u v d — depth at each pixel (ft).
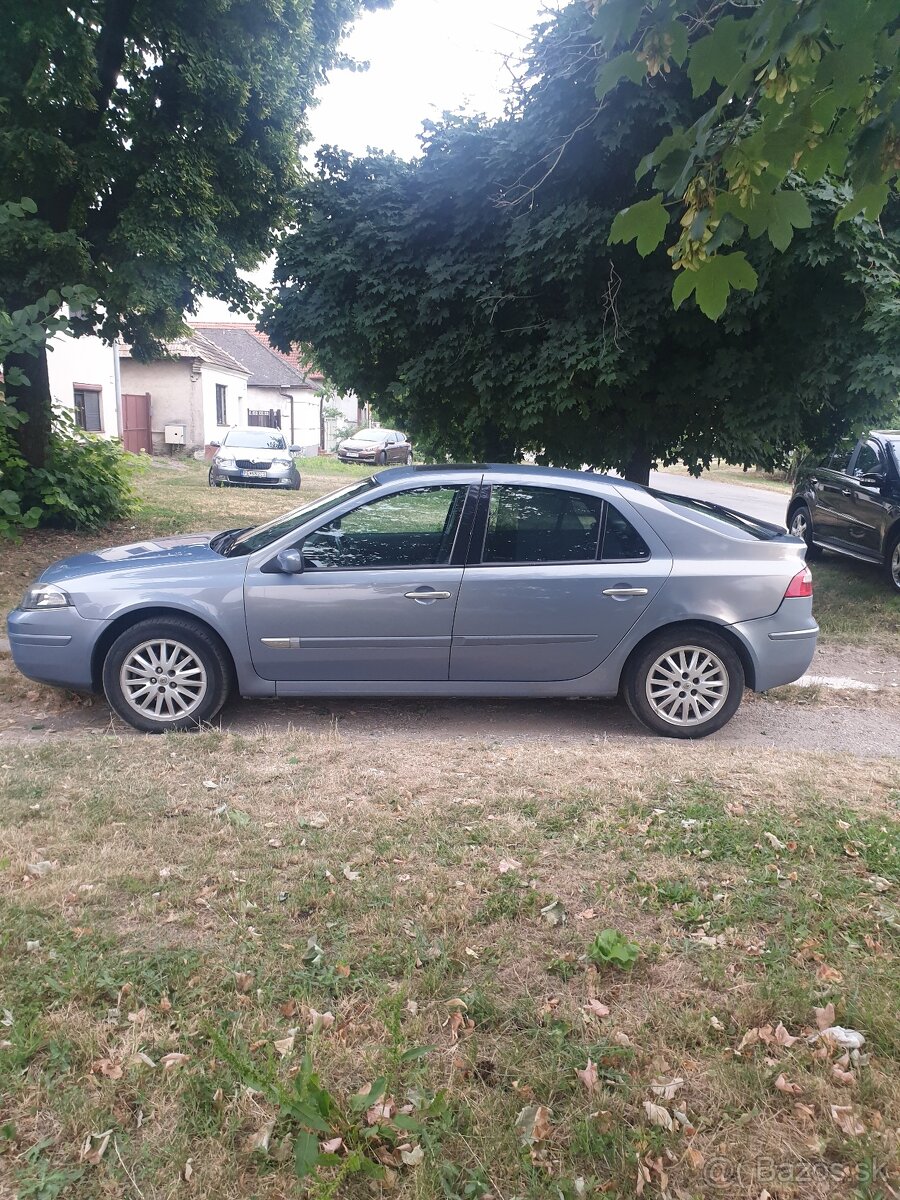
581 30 23.90
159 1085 7.63
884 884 10.95
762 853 11.78
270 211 40.42
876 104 7.63
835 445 31.48
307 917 10.25
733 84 7.29
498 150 26.73
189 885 10.82
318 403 140.05
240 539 19.16
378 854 11.73
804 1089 7.65
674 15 7.79
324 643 17.42
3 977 8.93
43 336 25.99
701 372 28.35
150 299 34.76
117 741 16.29
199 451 101.24
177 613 17.52
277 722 18.54
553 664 17.67
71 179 34.76
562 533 17.71
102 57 35.04
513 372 28.78
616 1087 7.70
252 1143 7.05
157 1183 6.74
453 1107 7.44
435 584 17.28
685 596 17.35
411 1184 6.75
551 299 29.09
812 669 23.61
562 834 12.41
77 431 42.47
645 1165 6.93
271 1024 8.42
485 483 17.74
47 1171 6.82
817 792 14.03
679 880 11.13
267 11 36.14
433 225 29.35
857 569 35.68
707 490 91.71
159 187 34.35
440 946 9.64
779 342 27.71
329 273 29.60
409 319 30.30
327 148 30.83
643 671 17.65
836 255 23.79
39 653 17.53
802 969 9.32
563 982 9.14
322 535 17.67
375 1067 7.84
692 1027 8.38
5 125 33.09
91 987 8.77
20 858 11.30
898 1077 7.78
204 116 36.24
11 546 35.22
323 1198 6.29
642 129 24.63
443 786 14.20
